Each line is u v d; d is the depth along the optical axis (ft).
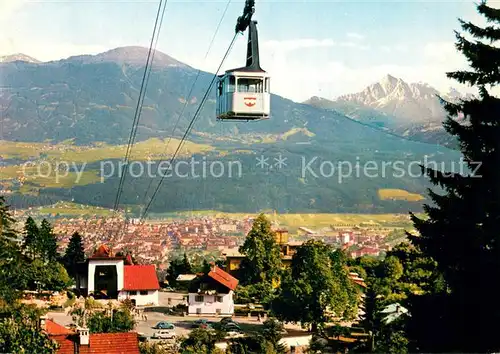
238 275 361.92
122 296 329.11
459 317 110.83
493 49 121.29
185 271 423.23
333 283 255.29
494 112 119.14
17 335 123.13
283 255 370.53
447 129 123.24
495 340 107.34
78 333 141.59
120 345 141.90
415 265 141.79
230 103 139.44
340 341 226.79
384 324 205.36
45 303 267.18
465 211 117.60
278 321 255.09
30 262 305.53
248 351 215.10
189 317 294.66
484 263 113.19
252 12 143.43
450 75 123.75
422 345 112.47
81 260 412.36
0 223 271.08
